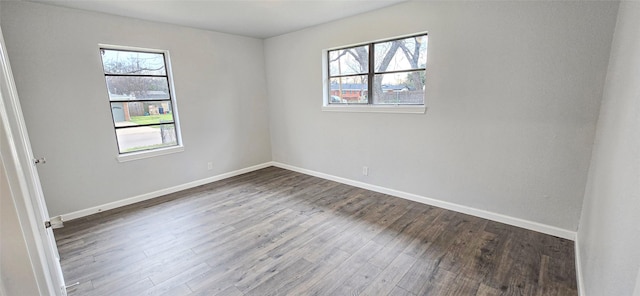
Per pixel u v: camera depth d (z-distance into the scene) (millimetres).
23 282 533
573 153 2311
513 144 2600
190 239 2633
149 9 3066
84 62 3090
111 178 3398
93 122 3211
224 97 4418
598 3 2039
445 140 3031
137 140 3654
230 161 4633
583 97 2199
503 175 2711
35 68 2789
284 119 4867
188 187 4125
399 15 3127
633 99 1144
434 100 3027
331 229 2771
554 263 2127
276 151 5199
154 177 3770
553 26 2246
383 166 3658
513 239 2482
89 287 1979
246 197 3691
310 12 3338
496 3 2486
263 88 4980
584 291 1684
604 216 1433
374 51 3555
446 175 3104
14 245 505
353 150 3961
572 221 2408
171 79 3822
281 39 4539
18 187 520
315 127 4398
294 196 3693
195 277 2078
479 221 2850
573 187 2355
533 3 2307
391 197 3580
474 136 2820
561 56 2246
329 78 4148
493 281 1954
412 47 3205
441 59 2898
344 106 3924
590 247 1706
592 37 2096
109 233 2770
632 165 1033
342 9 3262
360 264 2195
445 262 2188
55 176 2998
